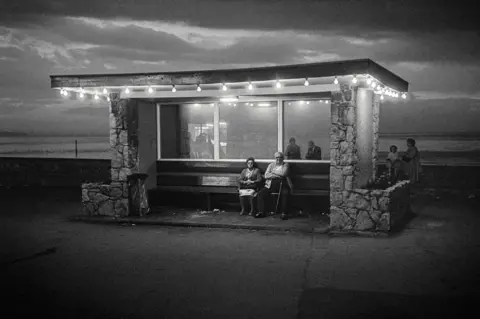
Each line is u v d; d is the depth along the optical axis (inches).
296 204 390.0
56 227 355.9
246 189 373.7
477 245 278.8
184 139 431.2
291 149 396.5
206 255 264.7
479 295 190.5
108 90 383.9
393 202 326.0
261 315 171.3
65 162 627.2
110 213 385.1
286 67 308.8
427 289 199.0
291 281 212.8
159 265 245.4
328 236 309.7
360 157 354.9
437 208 419.8
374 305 180.2
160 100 408.8
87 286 211.3
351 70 288.5
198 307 181.3
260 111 405.1
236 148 416.2
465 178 503.5
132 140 389.7
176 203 424.8
